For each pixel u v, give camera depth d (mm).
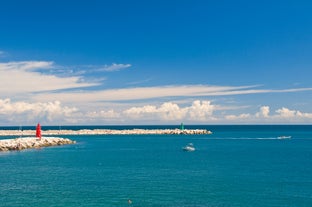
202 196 43469
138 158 86062
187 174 59719
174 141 158250
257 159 84062
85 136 198375
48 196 43312
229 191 46188
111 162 77312
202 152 103750
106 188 47781
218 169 65875
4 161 78875
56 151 104562
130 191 45906
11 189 47188
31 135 191250
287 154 97000
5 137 178375
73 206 38938
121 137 189250
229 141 160250
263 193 45156
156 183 51250
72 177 56500
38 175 58656
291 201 41406
